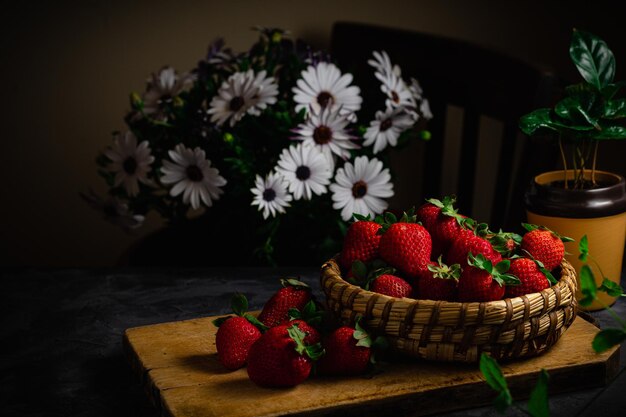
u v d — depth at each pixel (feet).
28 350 3.03
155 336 2.93
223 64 3.76
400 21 4.64
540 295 2.64
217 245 3.81
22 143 4.65
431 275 2.70
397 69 3.78
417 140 4.75
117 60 4.55
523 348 2.65
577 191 3.02
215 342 2.88
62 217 4.76
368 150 3.65
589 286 2.31
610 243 3.05
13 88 4.57
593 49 3.12
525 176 3.72
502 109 3.94
